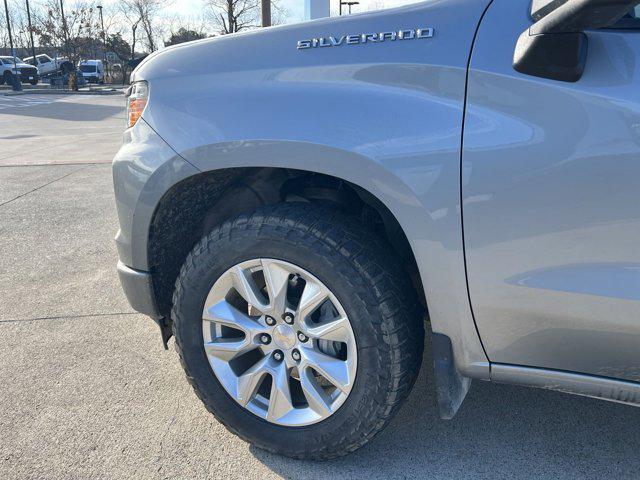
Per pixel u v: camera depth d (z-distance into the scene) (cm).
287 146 175
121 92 3466
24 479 197
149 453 210
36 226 518
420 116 161
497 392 243
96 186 692
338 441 189
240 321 196
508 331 166
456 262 164
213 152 186
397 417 228
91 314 330
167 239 216
